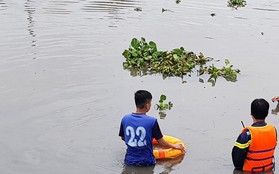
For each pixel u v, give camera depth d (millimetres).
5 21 14328
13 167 6285
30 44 12039
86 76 9922
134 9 16578
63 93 8914
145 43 11375
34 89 9062
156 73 10406
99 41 12484
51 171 6215
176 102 8695
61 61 10844
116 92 9070
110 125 7641
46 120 7738
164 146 6848
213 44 12492
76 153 6719
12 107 8211
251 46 12406
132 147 6379
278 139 7297
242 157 6176
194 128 7637
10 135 7184
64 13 15695
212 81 9922
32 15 15258
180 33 13477
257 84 9727
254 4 18250
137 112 6465
